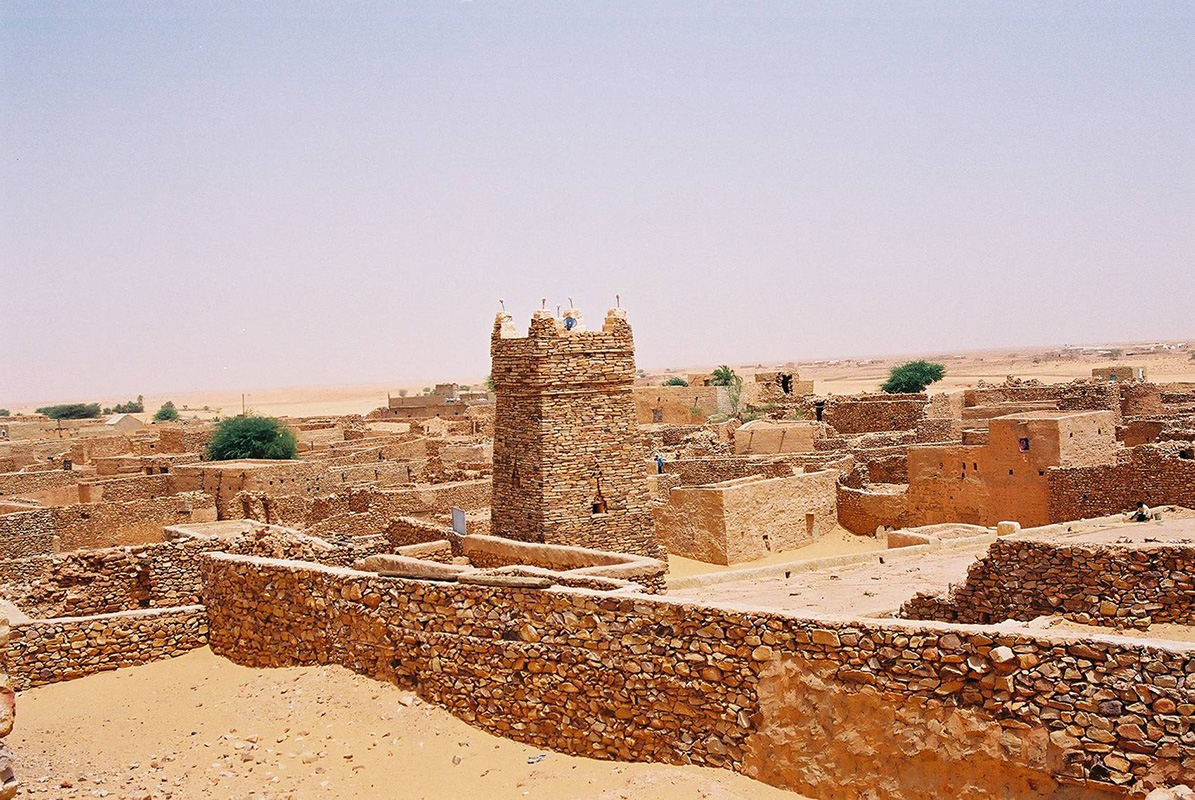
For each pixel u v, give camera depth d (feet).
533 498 97.40
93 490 186.50
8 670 67.77
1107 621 56.39
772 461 191.52
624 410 100.48
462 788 51.62
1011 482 149.07
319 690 62.54
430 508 163.84
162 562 82.33
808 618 47.44
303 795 51.44
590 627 54.13
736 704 49.11
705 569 143.13
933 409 255.91
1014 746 42.24
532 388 97.45
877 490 179.11
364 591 63.62
